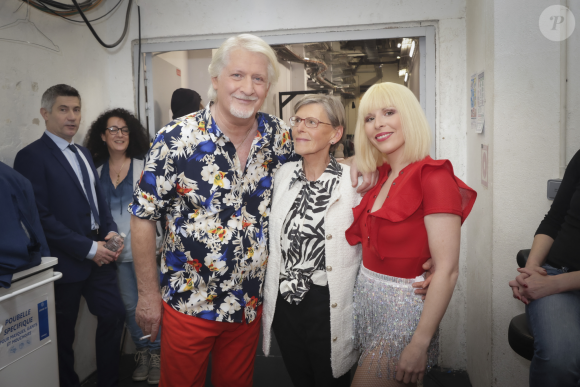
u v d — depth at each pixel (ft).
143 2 8.91
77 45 8.18
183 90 8.58
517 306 6.27
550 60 5.87
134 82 9.20
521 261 5.31
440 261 4.02
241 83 4.55
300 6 8.45
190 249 4.83
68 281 7.02
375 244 4.50
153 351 8.52
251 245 5.04
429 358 4.50
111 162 8.55
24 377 5.37
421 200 4.20
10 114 6.61
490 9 6.17
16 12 6.70
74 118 7.02
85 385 8.43
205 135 4.78
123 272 8.49
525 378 6.29
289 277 5.02
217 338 5.36
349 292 4.97
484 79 6.59
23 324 5.35
